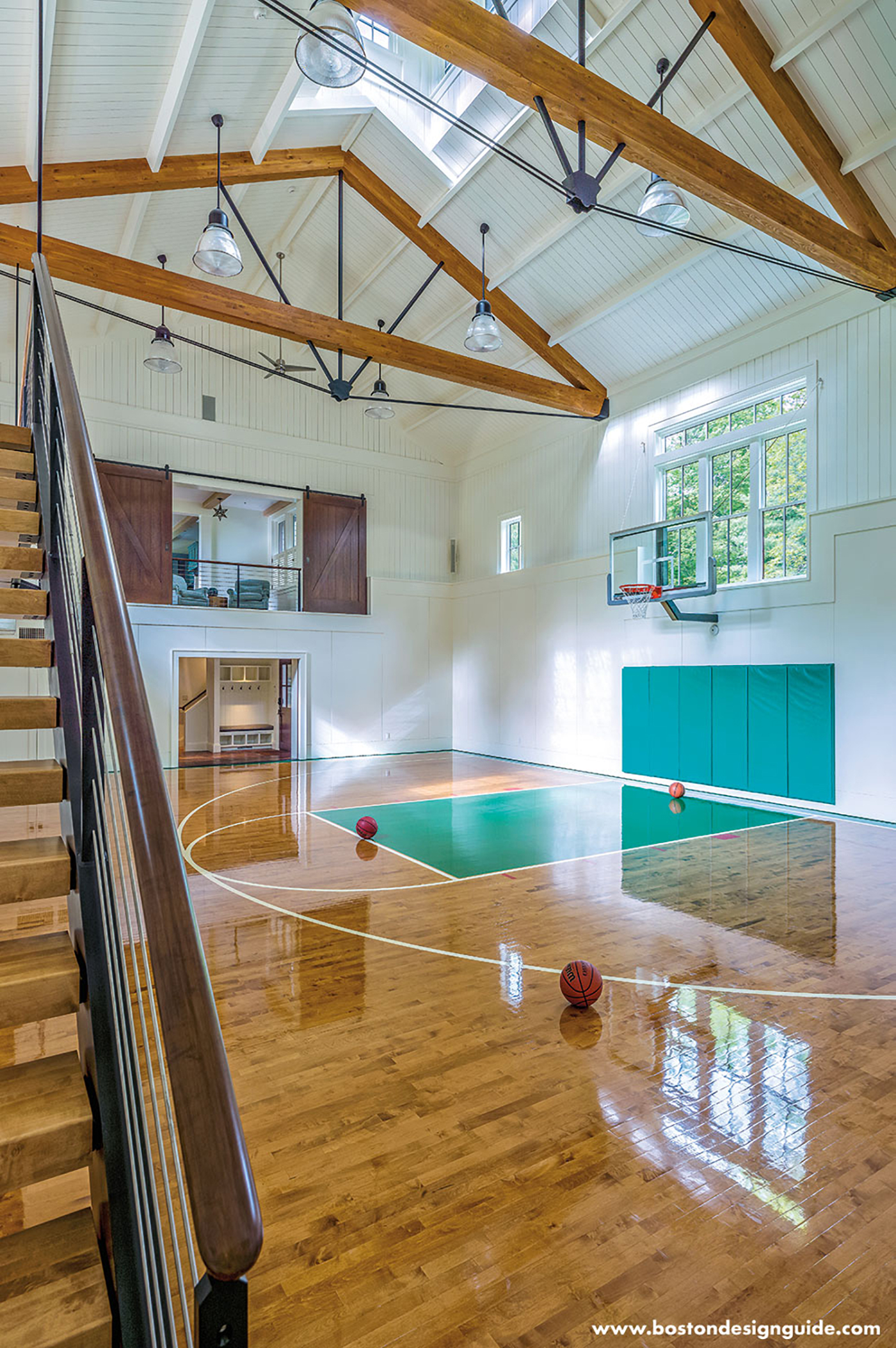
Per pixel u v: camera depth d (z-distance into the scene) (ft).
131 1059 4.40
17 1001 5.51
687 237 27.61
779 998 11.87
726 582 31.17
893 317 25.04
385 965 13.15
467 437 46.37
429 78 27.66
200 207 29.89
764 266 27.32
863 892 17.60
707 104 22.85
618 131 17.66
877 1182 7.59
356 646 45.29
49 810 27.35
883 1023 11.03
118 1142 4.83
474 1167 7.79
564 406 34.76
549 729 40.83
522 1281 6.31
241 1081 9.44
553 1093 9.20
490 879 18.58
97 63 19.77
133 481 37.81
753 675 29.55
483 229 30.48
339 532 44.70
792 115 21.09
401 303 37.42
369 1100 9.03
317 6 15.85
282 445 43.04
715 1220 7.04
